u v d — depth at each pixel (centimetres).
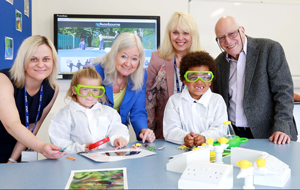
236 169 95
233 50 166
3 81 127
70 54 314
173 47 193
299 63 344
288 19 338
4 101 122
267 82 162
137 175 89
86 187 79
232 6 331
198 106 146
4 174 91
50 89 150
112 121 143
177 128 141
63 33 311
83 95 135
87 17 313
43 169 96
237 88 172
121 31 319
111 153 116
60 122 133
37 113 146
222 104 147
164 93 195
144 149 124
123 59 149
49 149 106
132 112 166
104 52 319
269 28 337
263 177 81
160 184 81
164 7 325
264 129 164
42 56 128
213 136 133
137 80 159
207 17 329
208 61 147
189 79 142
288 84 156
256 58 164
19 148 142
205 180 76
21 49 126
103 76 160
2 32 207
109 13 320
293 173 90
